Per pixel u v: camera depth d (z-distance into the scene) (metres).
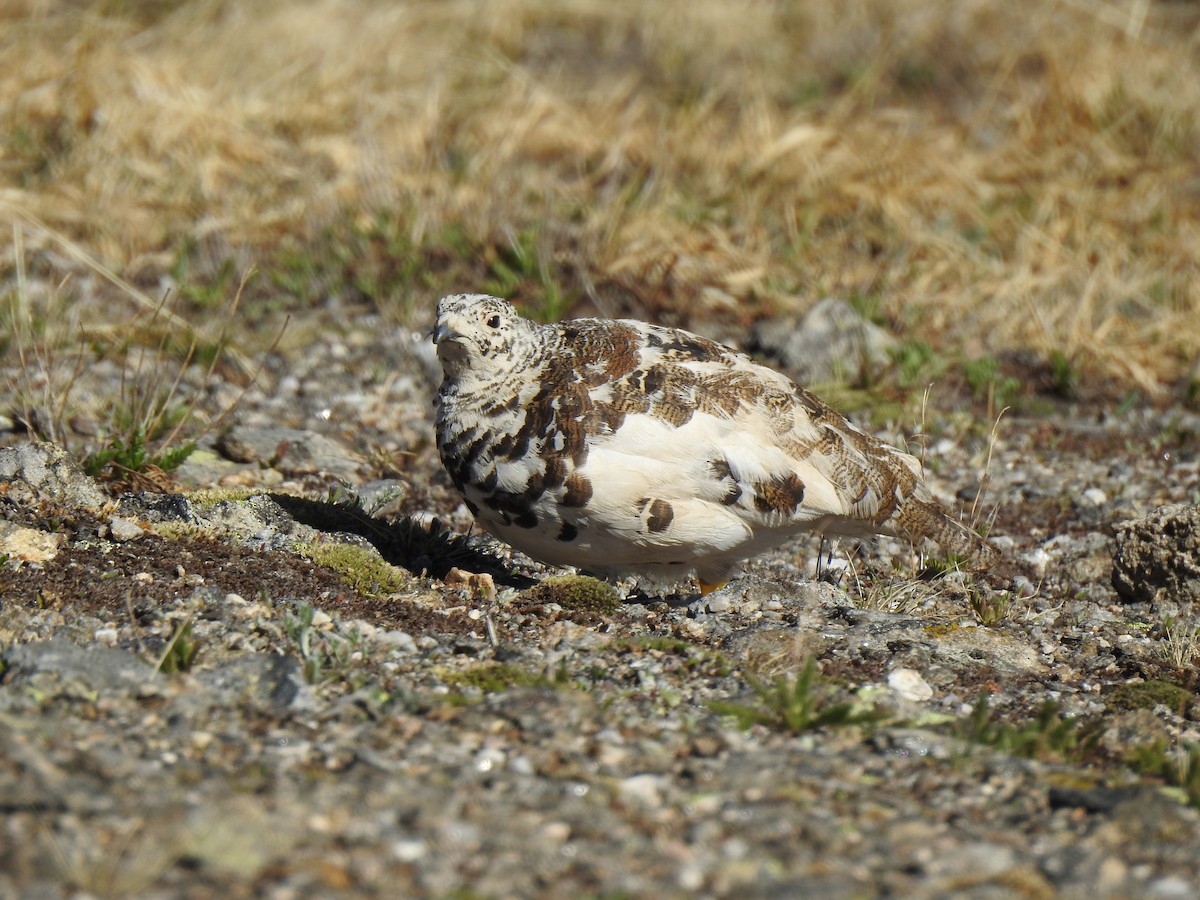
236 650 8.09
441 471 12.54
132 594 8.70
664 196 17.89
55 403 12.50
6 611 8.32
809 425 9.53
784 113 21.34
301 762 6.79
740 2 24.92
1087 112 20.53
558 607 9.25
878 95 22.50
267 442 12.32
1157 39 23.05
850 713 7.77
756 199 18.02
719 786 6.85
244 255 16.58
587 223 17.14
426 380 14.52
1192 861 6.42
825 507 9.39
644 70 23.17
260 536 9.98
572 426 8.93
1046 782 7.11
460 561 10.42
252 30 20.88
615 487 8.91
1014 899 6.04
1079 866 6.33
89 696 7.30
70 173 17.27
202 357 14.34
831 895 5.95
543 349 9.33
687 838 6.35
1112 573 10.62
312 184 17.86
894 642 8.88
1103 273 16.81
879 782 7.06
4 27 20.25
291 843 6.07
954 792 6.98
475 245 16.88
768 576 10.55
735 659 8.51
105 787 6.38
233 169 18.16
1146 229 17.92
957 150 19.98
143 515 10.02
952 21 24.34
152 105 18.36
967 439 13.80
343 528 10.48
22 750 6.52
